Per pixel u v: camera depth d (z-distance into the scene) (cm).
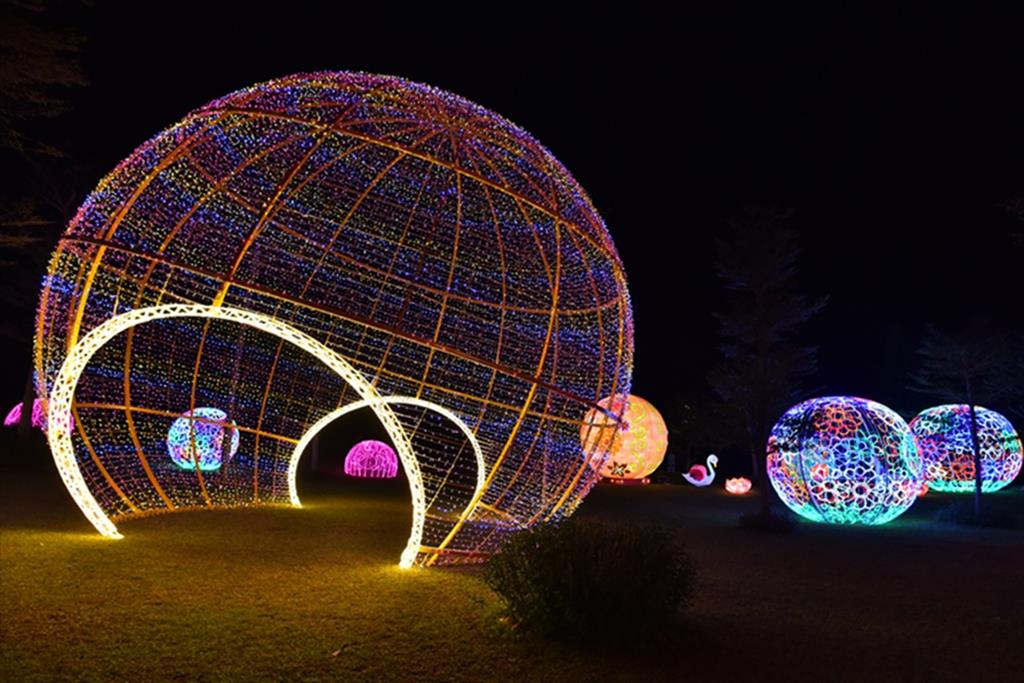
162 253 1145
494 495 1330
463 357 870
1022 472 2909
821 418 1505
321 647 583
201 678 512
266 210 923
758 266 1593
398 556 952
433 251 1150
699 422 2488
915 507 1875
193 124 1020
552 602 605
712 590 841
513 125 1026
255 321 871
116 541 968
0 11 1150
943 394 1833
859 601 806
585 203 1027
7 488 1447
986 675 580
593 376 1087
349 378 875
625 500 1850
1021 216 1198
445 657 571
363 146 1092
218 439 1750
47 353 1047
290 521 1209
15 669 513
